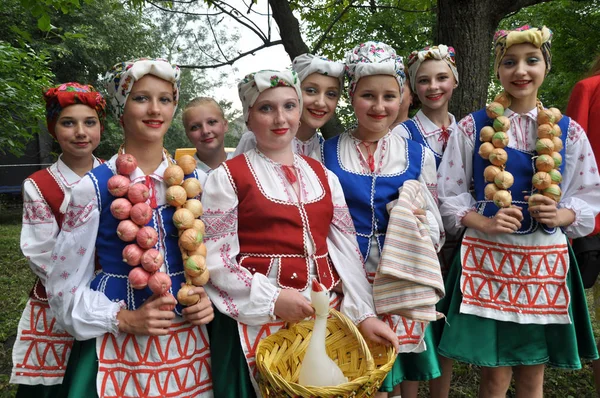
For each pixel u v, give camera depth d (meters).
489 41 3.22
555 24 7.70
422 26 8.26
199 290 1.70
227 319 1.84
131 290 1.70
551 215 2.05
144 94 1.73
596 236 2.43
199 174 1.88
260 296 1.70
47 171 2.20
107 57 14.06
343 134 2.26
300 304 1.67
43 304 2.13
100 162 2.39
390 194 2.08
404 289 1.87
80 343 1.78
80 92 2.20
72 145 2.20
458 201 2.23
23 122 5.54
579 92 2.49
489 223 2.10
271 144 1.88
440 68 2.47
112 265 1.71
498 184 2.11
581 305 2.20
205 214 1.80
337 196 2.01
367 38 7.79
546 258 2.13
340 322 1.84
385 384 2.03
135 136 1.77
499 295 2.15
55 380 2.11
